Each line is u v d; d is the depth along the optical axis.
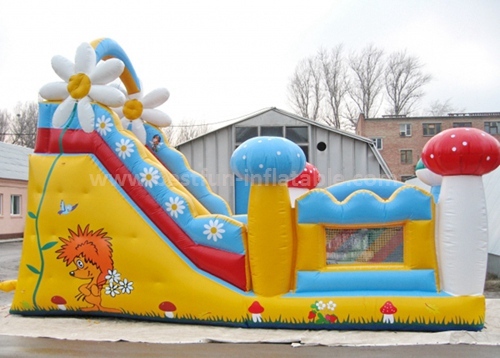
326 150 13.41
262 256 5.64
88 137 6.26
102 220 6.08
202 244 5.92
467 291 5.44
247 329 5.63
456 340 5.10
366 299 5.50
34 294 6.25
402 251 5.74
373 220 5.66
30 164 6.46
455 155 5.33
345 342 5.10
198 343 5.16
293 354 4.75
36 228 6.32
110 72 6.33
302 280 5.70
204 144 13.70
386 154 39.91
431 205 5.64
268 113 13.57
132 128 7.79
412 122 40.12
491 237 10.81
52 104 6.53
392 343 5.07
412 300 5.45
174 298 5.82
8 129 47.88
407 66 40.12
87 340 5.29
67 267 6.17
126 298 5.96
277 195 5.65
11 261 13.80
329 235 5.82
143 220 6.04
